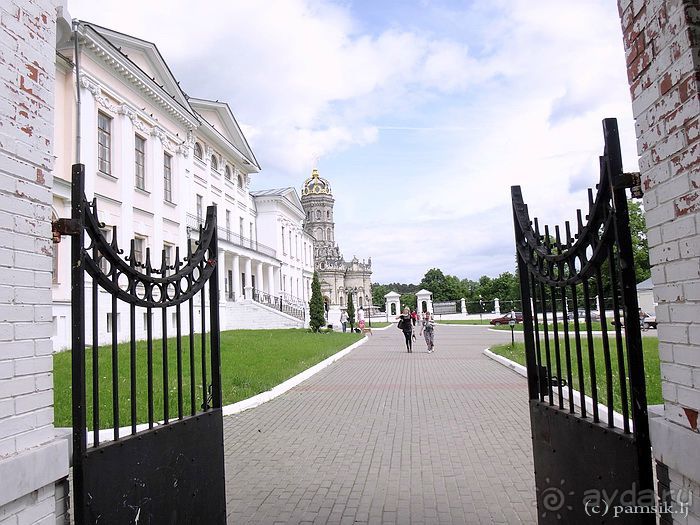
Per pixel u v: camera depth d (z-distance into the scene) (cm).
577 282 292
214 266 404
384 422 798
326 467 575
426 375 1366
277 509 454
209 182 3244
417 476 536
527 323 376
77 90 1775
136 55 2311
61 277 1608
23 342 238
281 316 3341
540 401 361
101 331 1748
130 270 304
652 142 232
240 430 756
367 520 427
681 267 213
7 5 243
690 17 202
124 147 2133
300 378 1259
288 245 5069
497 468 555
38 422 245
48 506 248
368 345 2678
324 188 8875
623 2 256
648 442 235
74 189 273
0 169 231
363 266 8988
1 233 229
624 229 244
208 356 1390
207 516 361
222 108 3400
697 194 200
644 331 1844
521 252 371
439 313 7356
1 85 235
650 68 232
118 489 276
